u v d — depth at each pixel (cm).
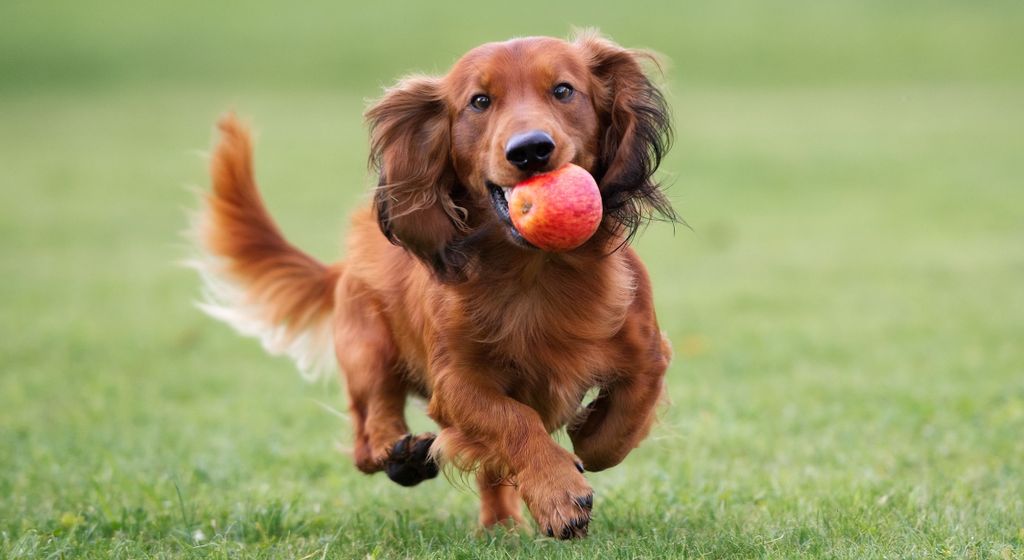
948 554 584
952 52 5019
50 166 3356
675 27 5559
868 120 3841
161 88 4900
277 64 5266
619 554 615
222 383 1278
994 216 2423
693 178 3008
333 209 2694
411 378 765
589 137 654
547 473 620
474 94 644
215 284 926
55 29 5866
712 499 752
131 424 1075
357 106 4453
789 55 5125
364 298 783
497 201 630
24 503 792
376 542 679
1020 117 3766
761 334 1430
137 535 711
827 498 730
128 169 3294
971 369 1186
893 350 1313
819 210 2588
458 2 6066
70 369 1340
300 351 916
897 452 875
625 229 664
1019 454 855
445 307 664
